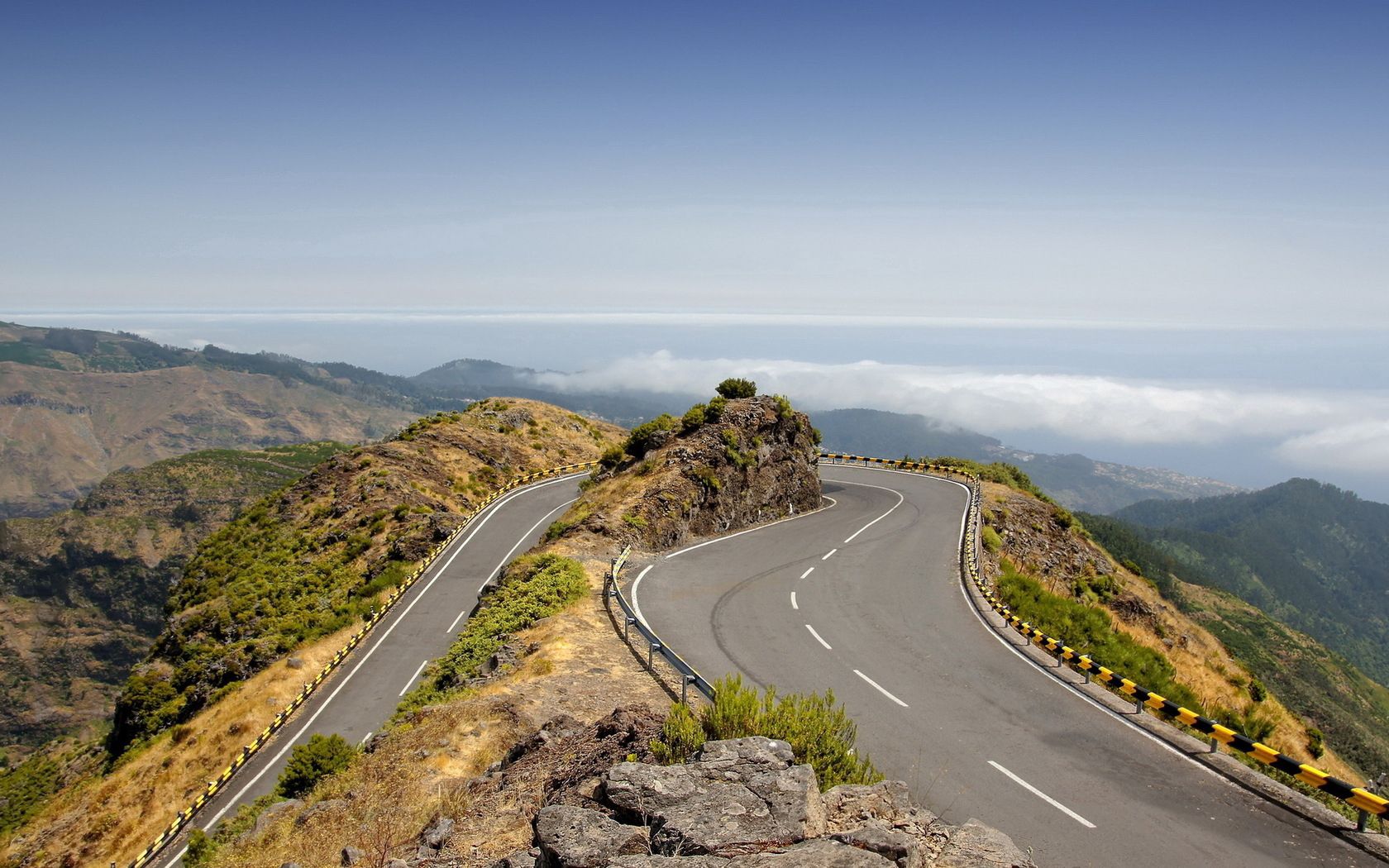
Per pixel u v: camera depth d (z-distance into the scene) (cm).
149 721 3594
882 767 1395
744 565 3069
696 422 4294
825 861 700
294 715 3003
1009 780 1348
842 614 2414
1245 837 1159
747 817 798
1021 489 6094
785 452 4400
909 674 1902
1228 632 10688
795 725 1069
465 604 3941
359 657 3438
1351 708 9888
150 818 2695
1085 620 2878
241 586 4559
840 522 4034
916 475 5950
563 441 7800
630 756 1095
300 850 1319
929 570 2989
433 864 994
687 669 1709
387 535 4866
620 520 3331
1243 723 2366
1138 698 1669
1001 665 1972
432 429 6888
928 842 842
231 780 2659
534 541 4872
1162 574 13875
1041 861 1094
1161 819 1211
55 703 18475
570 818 812
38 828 3083
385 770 1606
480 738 1656
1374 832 1167
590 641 2184
